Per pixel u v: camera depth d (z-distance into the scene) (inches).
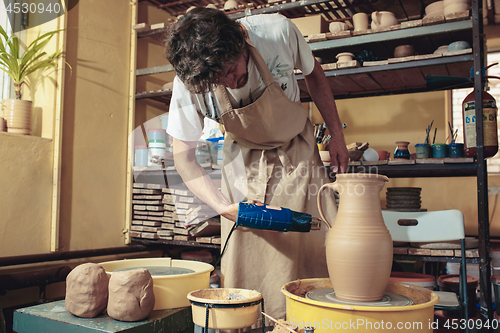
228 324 37.0
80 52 98.1
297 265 51.6
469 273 93.0
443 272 100.7
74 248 94.5
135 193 107.8
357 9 104.9
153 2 120.6
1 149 79.8
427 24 75.9
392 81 90.7
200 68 37.7
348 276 37.1
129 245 106.6
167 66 108.7
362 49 90.3
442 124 124.2
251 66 46.4
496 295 65.5
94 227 99.3
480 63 67.4
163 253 117.3
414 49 88.5
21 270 83.0
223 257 53.1
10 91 93.4
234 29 40.1
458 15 72.4
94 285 38.8
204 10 40.0
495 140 65.2
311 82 59.2
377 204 39.3
